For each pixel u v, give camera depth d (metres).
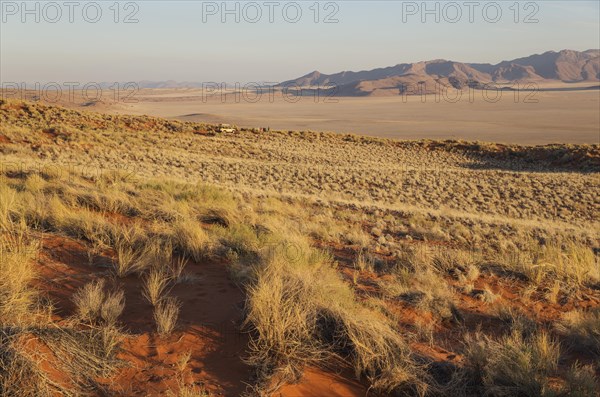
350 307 5.84
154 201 13.61
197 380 4.25
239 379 4.37
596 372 5.53
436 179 43.91
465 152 67.50
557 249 11.74
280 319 4.96
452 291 8.34
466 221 24.12
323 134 73.56
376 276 8.96
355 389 4.49
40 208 9.39
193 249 8.41
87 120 53.44
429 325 6.51
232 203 16.75
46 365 4.00
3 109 47.69
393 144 71.31
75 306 5.37
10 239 7.25
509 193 38.62
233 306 5.96
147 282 6.40
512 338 6.07
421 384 4.53
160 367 4.39
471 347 5.22
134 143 45.59
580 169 57.16
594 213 32.31
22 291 5.15
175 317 5.25
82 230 8.62
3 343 3.96
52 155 30.72
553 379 5.05
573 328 6.77
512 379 4.73
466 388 4.70
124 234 8.27
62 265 6.80
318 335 5.07
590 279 9.88
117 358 4.42
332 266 9.14
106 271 6.88
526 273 9.75
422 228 18.17
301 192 31.48
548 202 35.56
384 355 4.78
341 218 19.80
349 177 40.28
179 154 44.12
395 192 35.41
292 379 4.40
